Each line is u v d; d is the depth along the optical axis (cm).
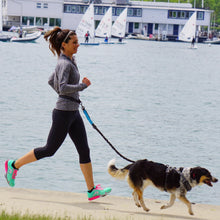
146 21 15288
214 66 7381
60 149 1691
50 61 6469
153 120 2458
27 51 8056
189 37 12081
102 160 1588
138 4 15650
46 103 2848
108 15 10862
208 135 2139
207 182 760
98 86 3894
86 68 5662
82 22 10212
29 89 3475
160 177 777
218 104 3259
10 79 4128
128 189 1298
